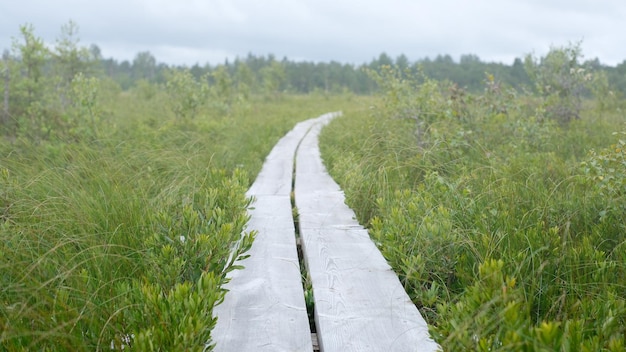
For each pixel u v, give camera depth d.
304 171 9.01
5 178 4.98
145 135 10.02
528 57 15.93
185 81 15.76
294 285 3.61
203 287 2.96
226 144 10.18
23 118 10.41
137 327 2.68
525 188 5.20
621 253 3.61
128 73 116.38
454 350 2.38
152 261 3.48
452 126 9.58
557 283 3.27
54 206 4.30
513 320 2.27
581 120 14.01
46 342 2.50
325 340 2.78
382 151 8.19
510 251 3.59
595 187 4.75
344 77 73.19
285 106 34.53
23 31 13.80
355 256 4.22
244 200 5.27
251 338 2.82
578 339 2.26
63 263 3.29
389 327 2.93
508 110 10.89
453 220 4.48
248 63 78.50
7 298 2.85
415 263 3.71
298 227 5.66
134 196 4.77
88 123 10.46
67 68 18.61
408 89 12.78
